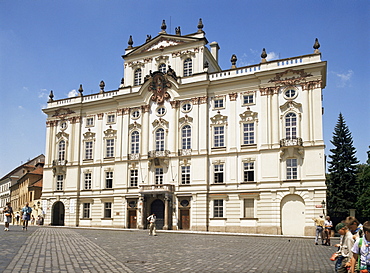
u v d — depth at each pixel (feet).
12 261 53.31
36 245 76.38
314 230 148.97
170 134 187.01
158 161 183.83
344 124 237.45
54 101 223.92
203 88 181.78
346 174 222.89
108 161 201.87
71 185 209.56
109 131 204.13
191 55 191.72
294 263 60.70
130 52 206.90
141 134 194.39
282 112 163.84
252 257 67.56
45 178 218.79
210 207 171.83
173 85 189.37
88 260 57.47
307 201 152.35
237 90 175.52
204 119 179.22
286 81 164.45
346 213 217.77
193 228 171.83
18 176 382.63
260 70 171.01
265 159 162.81
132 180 193.06
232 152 170.81
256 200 162.40
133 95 197.88
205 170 174.40
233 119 173.88
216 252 74.33
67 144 215.31
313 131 156.76
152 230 130.62
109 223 195.11
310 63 159.33
